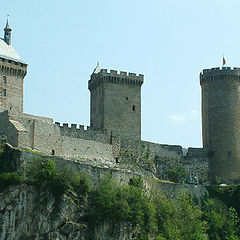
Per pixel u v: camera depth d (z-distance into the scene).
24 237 136.88
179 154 197.00
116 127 188.25
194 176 195.12
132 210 146.38
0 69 176.12
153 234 149.38
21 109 179.00
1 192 139.12
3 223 137.12
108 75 190.75
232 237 166.75
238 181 195.00
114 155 184.25
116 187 150.00
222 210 176.62
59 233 137.50
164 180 189.25
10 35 185.38
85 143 176.12
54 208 139.38
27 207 138.75
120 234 142.00
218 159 197.50
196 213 163.62
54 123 169.38
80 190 144.88
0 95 175.00
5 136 160.75
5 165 145.75
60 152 169.00
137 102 193.75
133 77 194.25
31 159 145.00
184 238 156.25
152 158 191.88
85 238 139.75
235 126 198.75
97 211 142.88
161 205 159.00
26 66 181.50
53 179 141.25
